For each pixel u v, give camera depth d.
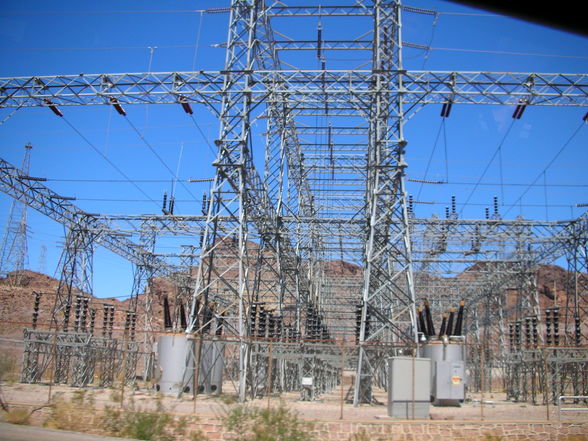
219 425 17.98
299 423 18.08
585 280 41.44
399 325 46.03
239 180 25.59
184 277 48.94
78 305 33.28
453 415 22.23
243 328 25.52
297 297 36.72
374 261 30.39
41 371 31.44
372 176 29.66
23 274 77.38
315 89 26.19
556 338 31.69
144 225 41.12
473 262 46.94
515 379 33.22
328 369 35.41
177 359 24.16
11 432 14.02
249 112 26.39
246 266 26.69
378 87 25.75
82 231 40.53
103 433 16.91
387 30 27.22
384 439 18.80
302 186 40.81
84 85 25.92
